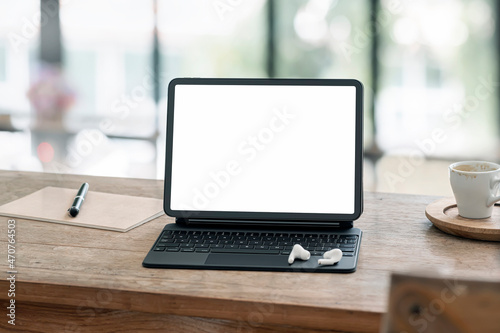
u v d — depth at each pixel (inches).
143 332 43.1
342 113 51.6
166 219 55.6
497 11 154.6
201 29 169.9
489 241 49.4
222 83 52.6
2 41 176.2
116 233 52.1
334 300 39.3
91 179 67.6
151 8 170.7
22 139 177.6
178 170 52.4
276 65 168.4
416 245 48.8
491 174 49.8
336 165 51.3
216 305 39.9
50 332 44.5
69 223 53.9
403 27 160.1
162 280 42.6
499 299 24.7
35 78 176.9
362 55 163.6
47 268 44.9
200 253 46.4
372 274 43.3
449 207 55.0
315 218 50.9
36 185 65.1
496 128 159.0
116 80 174.7
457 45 157.9
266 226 51.7
